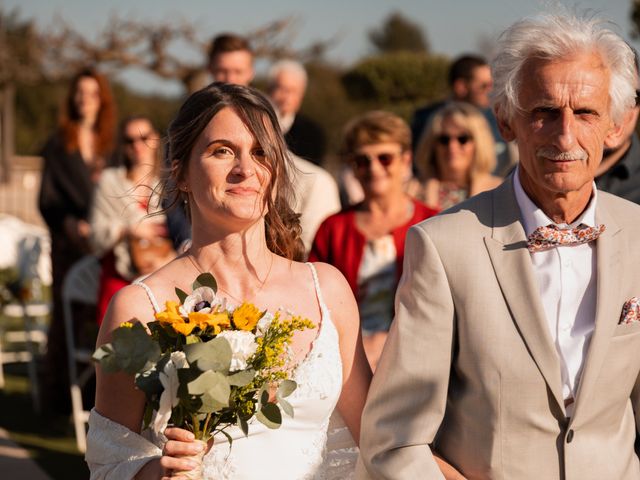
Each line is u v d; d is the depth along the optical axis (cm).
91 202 863
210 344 306
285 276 367
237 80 852
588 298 338
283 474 342
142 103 4319
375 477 343
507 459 329
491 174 875
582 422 330
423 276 341
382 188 663
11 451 861
